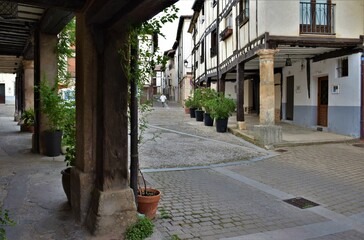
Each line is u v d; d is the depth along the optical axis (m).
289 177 6.37
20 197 4.52
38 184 5.16
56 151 7.38
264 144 9.56
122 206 3.48
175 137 11.45
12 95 31.25
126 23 3.21
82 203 3.60
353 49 10.23
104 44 3.46
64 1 3.45
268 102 9.73
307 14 10.12
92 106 3.63
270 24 9.69
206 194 5.24
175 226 3.95
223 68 15.12
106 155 3.48
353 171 6.77
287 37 9.73
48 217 3.82
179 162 7.64
